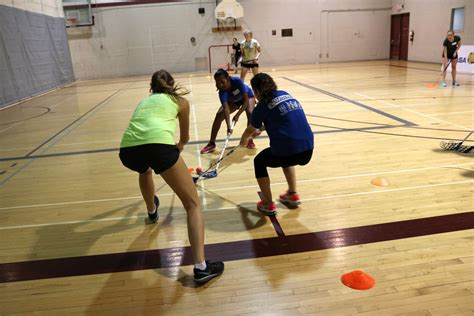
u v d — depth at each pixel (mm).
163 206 3791
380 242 2916
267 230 3195
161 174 2523
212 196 3951
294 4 19812
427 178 4117
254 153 5391
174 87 2844
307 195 3850
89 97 12367
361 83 12008
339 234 3068
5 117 9445
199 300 2377
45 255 3000
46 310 2363
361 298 2309
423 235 2977
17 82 12125
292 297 2355
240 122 7488
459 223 3127
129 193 4180
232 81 5004
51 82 15141
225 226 3299
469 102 8148
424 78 12422
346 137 5910
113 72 19516
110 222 3506
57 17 16391
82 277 2686
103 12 18766
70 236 3281
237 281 2541
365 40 20812
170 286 2535
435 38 17344
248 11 19562
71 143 6551
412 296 2299
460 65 13617
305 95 10188
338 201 3672
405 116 7137
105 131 7336
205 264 2529
